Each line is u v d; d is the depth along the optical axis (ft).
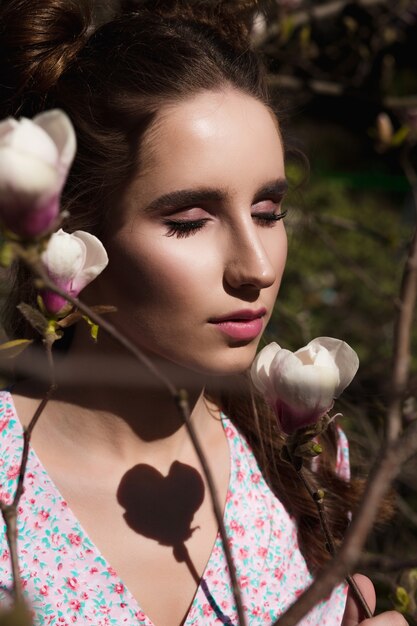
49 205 2.48
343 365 3.63
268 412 4.96
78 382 4.37
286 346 8.67
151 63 4.12
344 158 16.99
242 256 3.90
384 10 10.05
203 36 4.31
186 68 4.09
